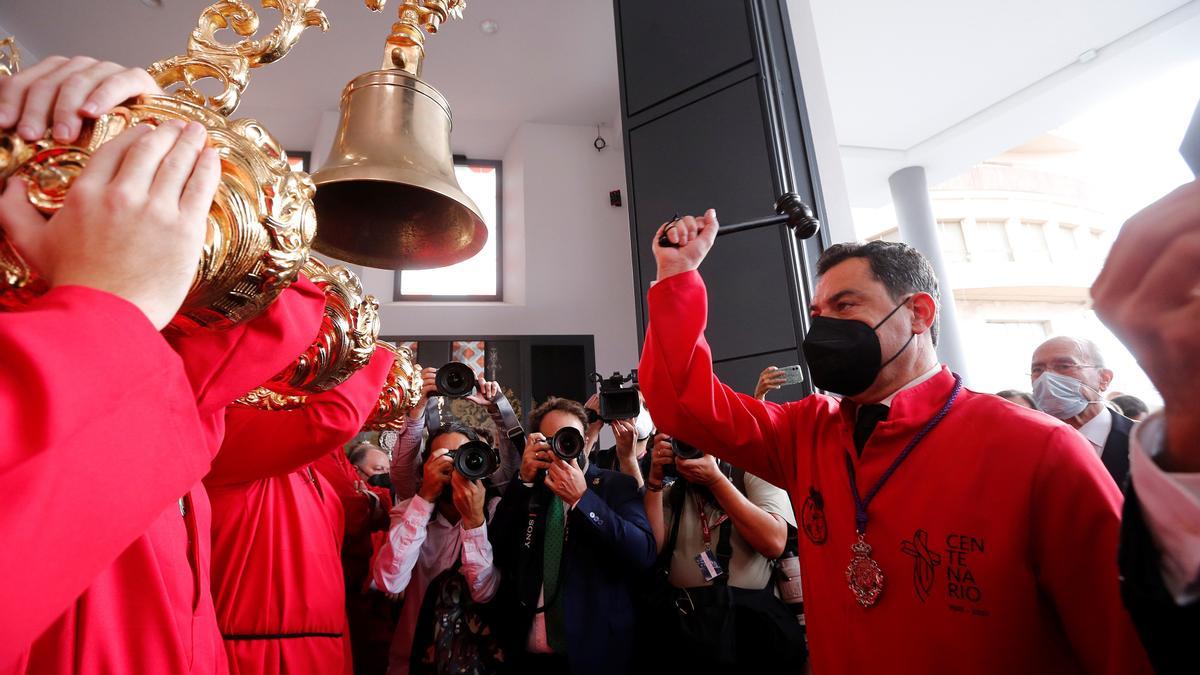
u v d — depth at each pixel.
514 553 1.62
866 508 0.86
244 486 1.19
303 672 1.17
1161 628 0.37
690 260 1.07
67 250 0.33
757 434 1.08
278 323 0.61
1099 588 0.66
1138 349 0.33
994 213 6.68
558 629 1.50
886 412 0.93
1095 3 4.19
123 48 4.41
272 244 0.44
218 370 0.58
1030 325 6.21
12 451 0.28
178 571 0.64
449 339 4.82
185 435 0.36
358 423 1.04
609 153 5.55
